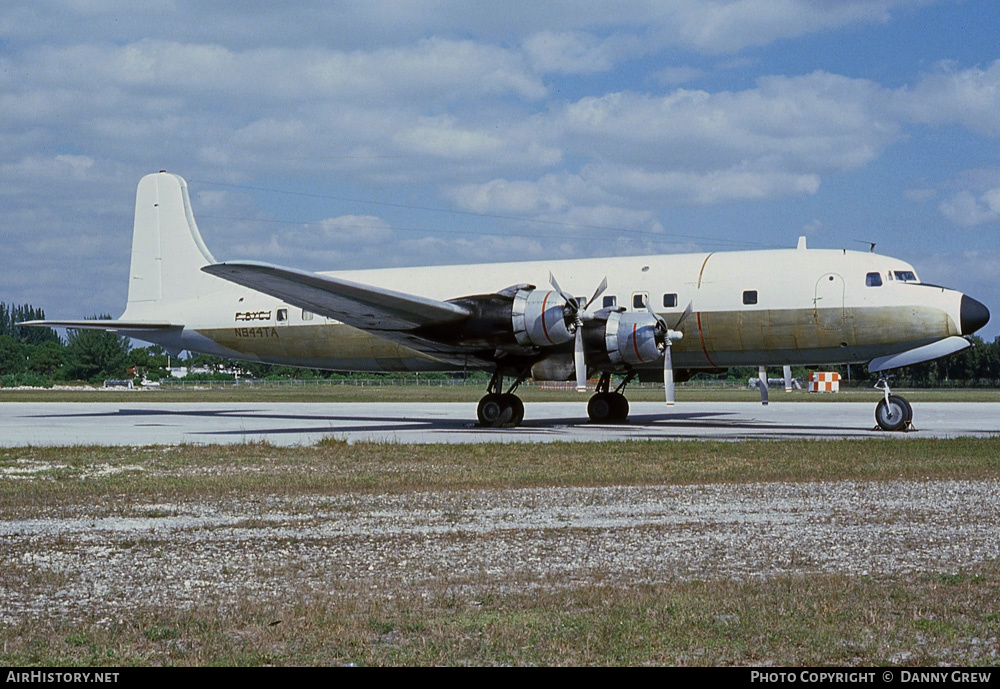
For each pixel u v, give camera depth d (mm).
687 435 19375
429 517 9461
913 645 5305
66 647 5297
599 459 14586
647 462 14133
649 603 6098
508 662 5066
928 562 7203
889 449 15625
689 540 8141
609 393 23844
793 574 6859
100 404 41438
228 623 5730
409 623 5723
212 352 27453
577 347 20203
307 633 5551
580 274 22812
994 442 16750
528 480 12266
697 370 23031
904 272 20406
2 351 122812
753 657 5141
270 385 86938
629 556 7523
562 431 20859
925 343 19812
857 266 20391
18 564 7309
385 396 51906
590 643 5363
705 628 5617
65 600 6258
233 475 13008
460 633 5547
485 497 10852
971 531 8414
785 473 12703
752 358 21438
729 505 10062
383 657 5145
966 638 5410
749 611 5918
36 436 20391
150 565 7285
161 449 16797
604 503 10312
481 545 8000
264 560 7465
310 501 10641
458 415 29766
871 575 6809
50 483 12219
